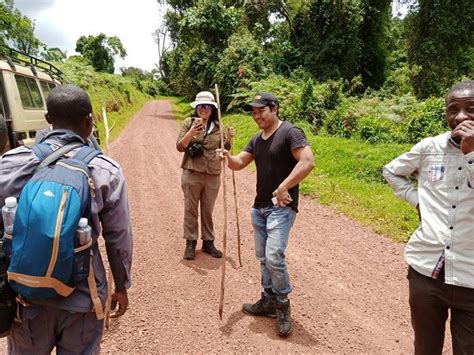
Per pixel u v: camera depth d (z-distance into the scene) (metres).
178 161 12.12
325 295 4.02
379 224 6.29
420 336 2.26
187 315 3.55
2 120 2.57
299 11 28.11
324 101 17.56
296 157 3.08
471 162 1.90
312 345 3.19
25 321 1.78
